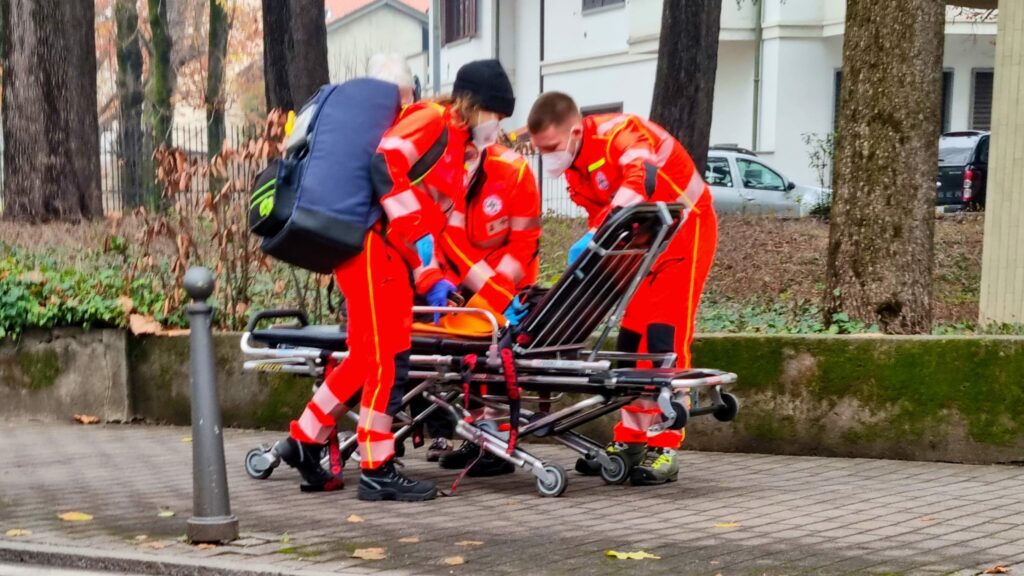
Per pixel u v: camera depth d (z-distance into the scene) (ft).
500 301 21.94
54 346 30.73
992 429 23.16
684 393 21.04
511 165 22.08
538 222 22.39
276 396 28.76
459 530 18.25
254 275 31.19
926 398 23.61
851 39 29.58
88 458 25.52
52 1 59.06
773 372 24.72
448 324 21.86
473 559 16.44
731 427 25.05
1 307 30.71
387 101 19.97
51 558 17.21
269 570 15.88
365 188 19.60
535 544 17.26
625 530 18.12
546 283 37.04
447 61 123.54
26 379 30.91
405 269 20.21
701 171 56.08
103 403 30.45
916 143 28.96
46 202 58.49
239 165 30.42
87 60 60.34
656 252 20.48
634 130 20.89
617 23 99.45
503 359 20.35
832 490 21.06
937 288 44.70
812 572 15.53
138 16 129.70
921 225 29.01
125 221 37.17
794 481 21.95
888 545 16.93
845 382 24.20
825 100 91.56
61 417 30.71
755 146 92.22
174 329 30.68
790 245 53.42
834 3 89.25
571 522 18.76
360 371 20.74
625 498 20.62
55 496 21.38
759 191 75.72
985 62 93.50
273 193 19.45
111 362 30.35
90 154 60.18
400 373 20.48
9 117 59.31
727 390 25.12
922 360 23.62
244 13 149.48
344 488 21.90
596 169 21.04
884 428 23.94
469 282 22.07
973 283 45.83
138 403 30.35
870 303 29.07
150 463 24.90
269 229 19.75
